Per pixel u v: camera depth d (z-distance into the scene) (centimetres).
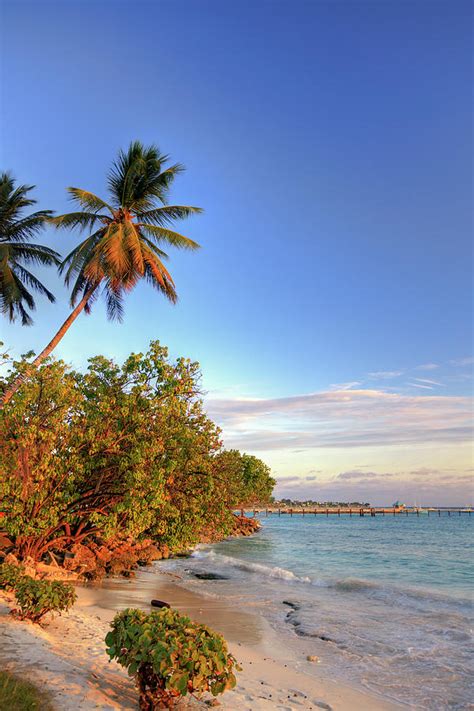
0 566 1352
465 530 7919
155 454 1914
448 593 1977
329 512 18550
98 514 1967
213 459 2647
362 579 2375
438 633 1256
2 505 1630
